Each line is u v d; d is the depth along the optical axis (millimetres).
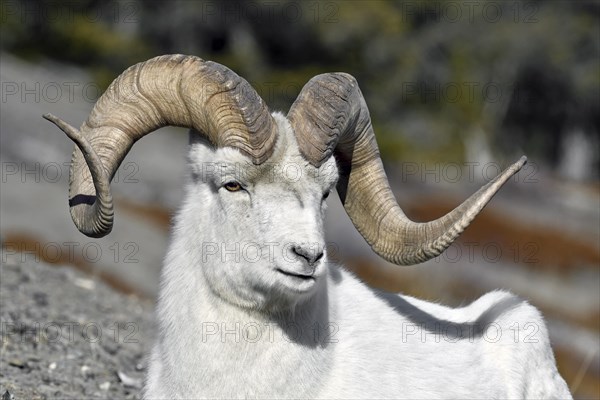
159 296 26266
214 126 24328
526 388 29094
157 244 91188
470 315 30641
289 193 24000
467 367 27984
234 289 24297
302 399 24844
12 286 43750
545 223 161625
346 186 27219
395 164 190500
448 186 178625
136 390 35156
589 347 84062
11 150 113250
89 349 37875
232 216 24172
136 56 198625
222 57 195750
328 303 25859
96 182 23234
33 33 194250
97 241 84812
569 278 120688
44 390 32375
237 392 24406
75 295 46031
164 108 25141
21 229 82812
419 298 31031
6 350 35000
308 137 24172
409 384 26484
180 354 24828
